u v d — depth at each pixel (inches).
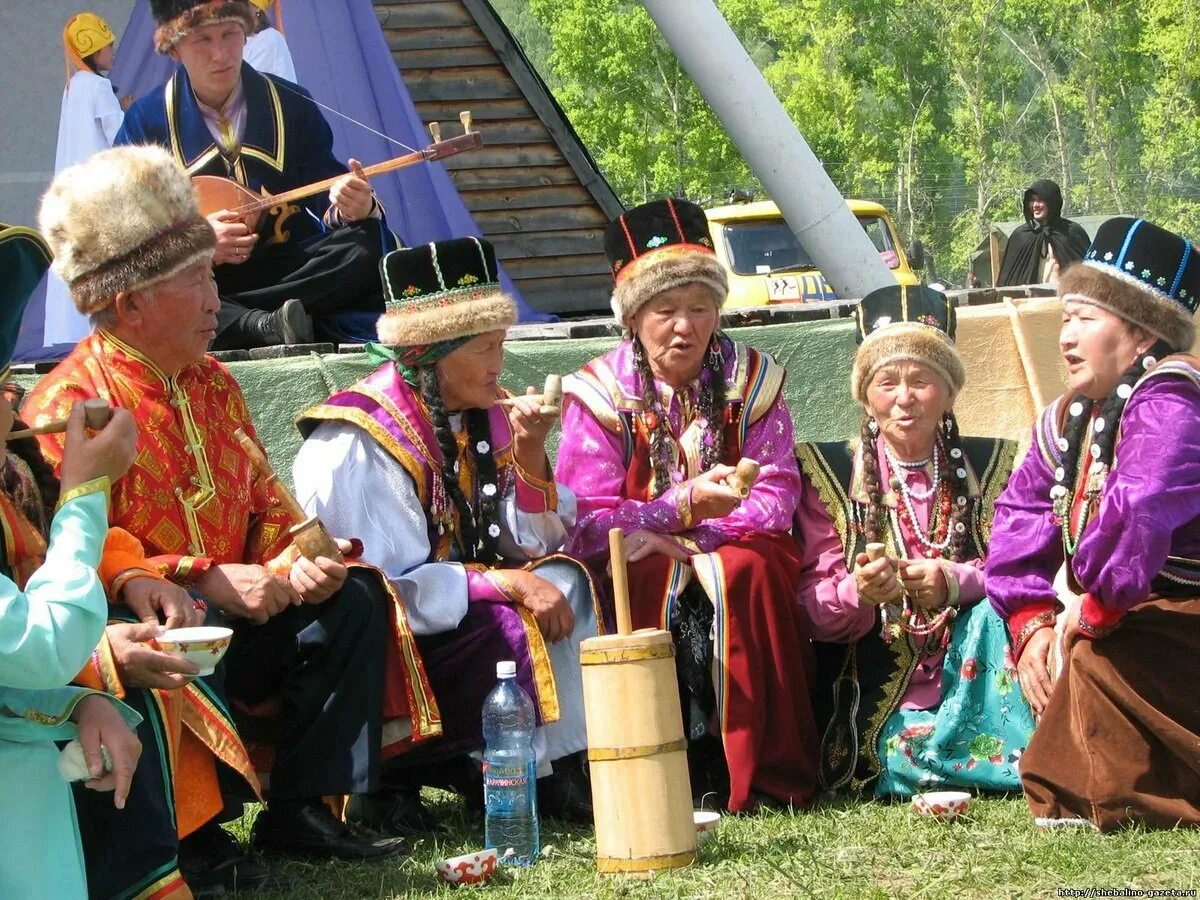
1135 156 2390.5
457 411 197.3
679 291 202.2
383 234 267.6
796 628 198.4
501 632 186.2
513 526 196.7
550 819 190.7
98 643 134.3
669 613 196.5
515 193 474.6
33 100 336.5
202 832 167.8
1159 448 173.0
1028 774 178.1
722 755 200.1
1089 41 2357.3
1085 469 184.2
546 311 476.4
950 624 200.7
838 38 2389.3
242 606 169.5
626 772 161.5
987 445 213.9
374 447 191.3
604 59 2003.0
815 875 157.1
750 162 305.1
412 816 189.8
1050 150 2623.0
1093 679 175.2
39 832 129.7
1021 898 148.8
